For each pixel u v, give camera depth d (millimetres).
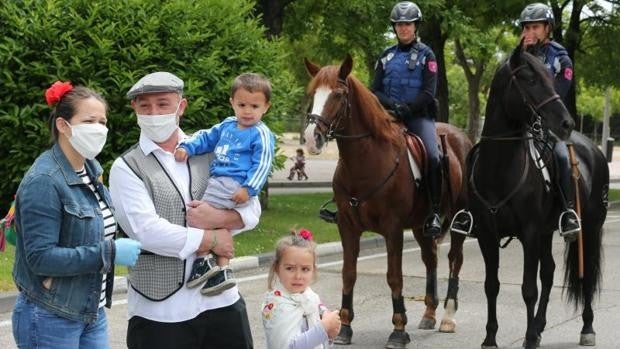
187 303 4094
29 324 3801
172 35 12469
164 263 4066
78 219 3795
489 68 39375
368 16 18828
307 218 15539
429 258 8086
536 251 6852
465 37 19234
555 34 23641
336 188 7383
